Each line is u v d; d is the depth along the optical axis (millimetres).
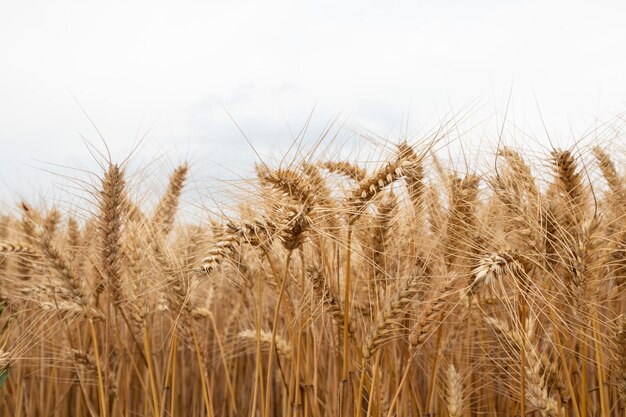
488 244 570
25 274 753
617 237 577
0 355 593
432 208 598
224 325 884
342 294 603
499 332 606
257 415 837
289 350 687
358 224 571
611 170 635
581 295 525
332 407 674
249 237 515
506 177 569
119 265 625
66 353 744
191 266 594
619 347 533
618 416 647
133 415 784
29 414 771
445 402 640
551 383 570
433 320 554
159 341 793
